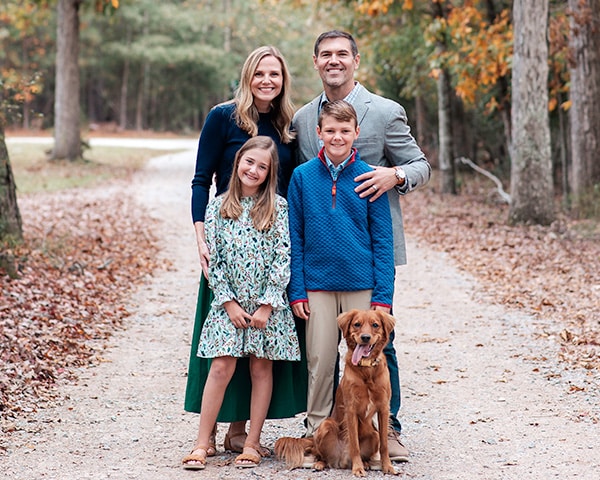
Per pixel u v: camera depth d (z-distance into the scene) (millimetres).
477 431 5219
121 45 52344
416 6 20141
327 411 4691
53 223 13906
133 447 4930
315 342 4613
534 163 14656
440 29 17641
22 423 5266
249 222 4637
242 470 4520
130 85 59625
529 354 7105
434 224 15812
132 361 6969
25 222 13820
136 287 10086
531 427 5266
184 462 4551
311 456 4582
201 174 4984
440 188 22344
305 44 54000
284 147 4973
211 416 4641
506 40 16703
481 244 13094
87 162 27688
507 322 8336
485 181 24641
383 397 4352
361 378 4305
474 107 25062
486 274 10922
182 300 9523
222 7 57344
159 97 62094
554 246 12391
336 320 4652
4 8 28031
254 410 4676
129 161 29906
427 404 5848
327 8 22016
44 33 51438
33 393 5852
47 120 54969
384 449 4410
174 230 14719
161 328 8195
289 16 54594
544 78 14586
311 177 4699
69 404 5750
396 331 8156
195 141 49469
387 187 4645
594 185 15461
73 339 7387
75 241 12227
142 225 14844
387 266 4613
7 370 6082
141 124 59531
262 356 4566
